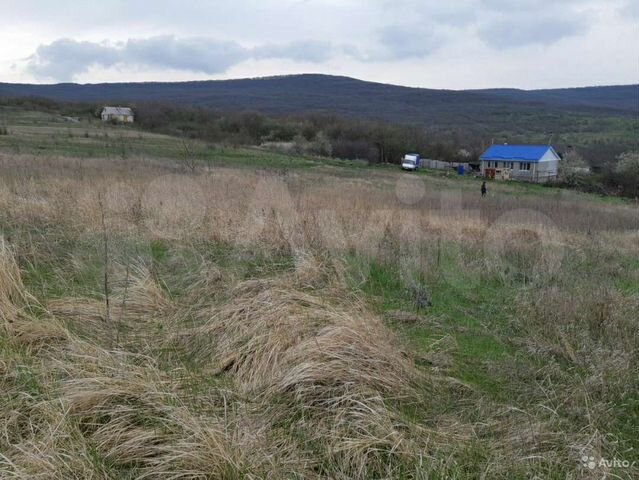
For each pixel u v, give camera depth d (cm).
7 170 1030
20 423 246
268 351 323
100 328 362
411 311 455
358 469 232
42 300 382
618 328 420
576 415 297
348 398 275
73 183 896
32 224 595
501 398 316
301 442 250
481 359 373
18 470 209
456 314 466
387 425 261
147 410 254
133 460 228
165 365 317
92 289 429
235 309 387
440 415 290
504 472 238
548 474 240
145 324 379
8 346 306
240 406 273
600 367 342
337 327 336
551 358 376
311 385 287
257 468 223
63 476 211
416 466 231
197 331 365
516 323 442
